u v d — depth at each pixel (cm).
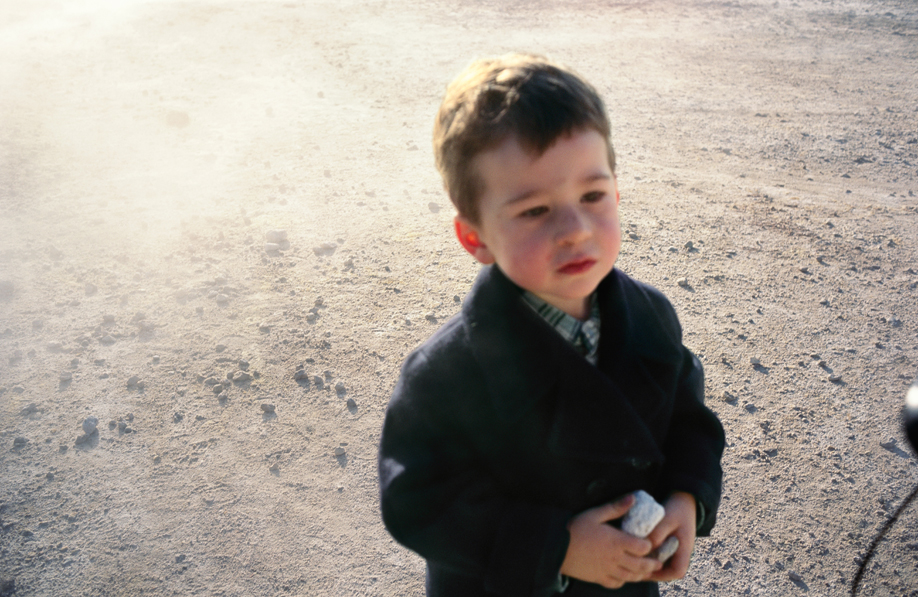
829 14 1131
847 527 262
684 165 603
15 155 607
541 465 115
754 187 561
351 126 678
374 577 245
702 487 124
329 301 397
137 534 259
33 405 320
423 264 437
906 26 1062
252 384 333
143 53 935
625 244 463
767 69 879
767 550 254
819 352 361
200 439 302
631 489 121
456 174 110
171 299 398
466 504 114
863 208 525
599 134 105
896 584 241
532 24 1077
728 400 326
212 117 704
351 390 329
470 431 117
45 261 438
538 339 111
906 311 396
